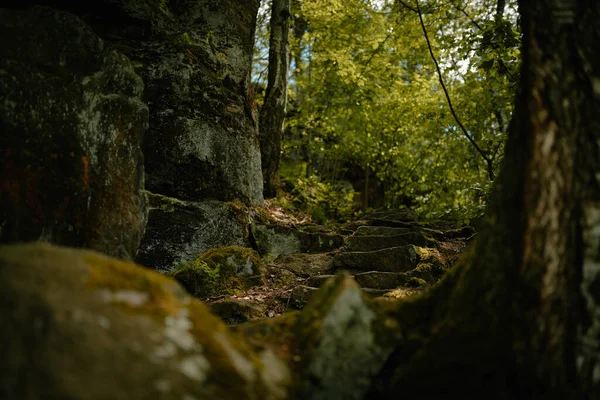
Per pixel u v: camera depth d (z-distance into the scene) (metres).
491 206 2.33
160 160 5.61
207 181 5.96
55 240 2.78
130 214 3.33
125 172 3.33
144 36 5.74
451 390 2.10
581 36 2.05
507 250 2.11
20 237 2.60
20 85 2.74
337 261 5.54
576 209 1.97
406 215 7.98
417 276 4.91
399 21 8.92
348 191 11.07
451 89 9.54
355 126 10.59
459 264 2.49
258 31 11.20
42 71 2.88
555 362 1.93
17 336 1.49
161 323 1.75
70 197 2.88
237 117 6.58
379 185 12.44
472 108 8.82
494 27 5.23
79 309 1.59
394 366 2.25
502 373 2.02
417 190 11.11
